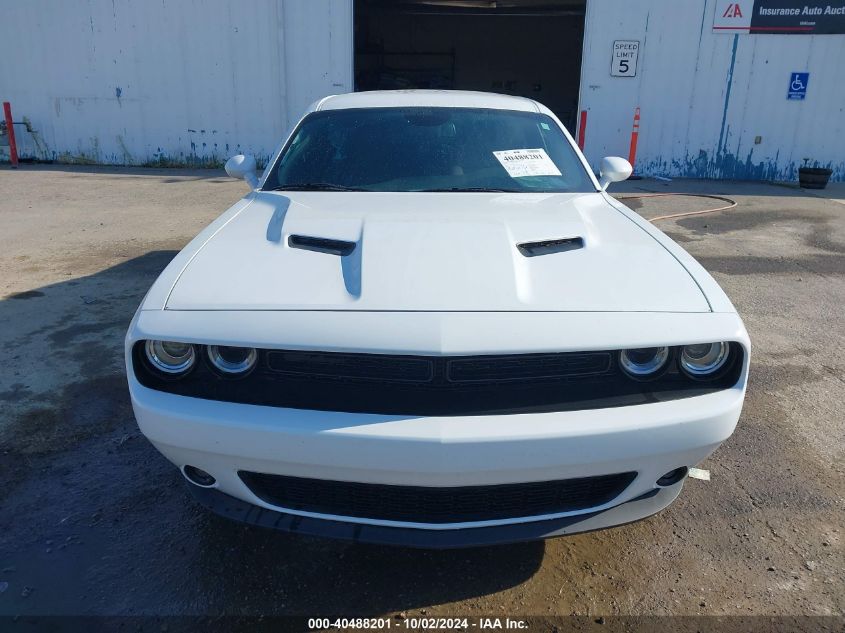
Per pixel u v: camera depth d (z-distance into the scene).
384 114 3.56
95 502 2.68
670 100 12.83
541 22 21.09
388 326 1.95
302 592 2.25
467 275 2.16
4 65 13.21
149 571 2.32
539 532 2.05
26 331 4.40
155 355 2.05
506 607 2.21
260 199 3.08
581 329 1.98
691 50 12.52
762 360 4.20
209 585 2.27
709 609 2.20
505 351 1.91
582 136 13.15
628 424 1.94
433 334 1.92
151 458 2.99
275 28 12.72
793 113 12.66
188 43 12.90
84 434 3.17
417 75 21.75
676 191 11.34
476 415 1.91
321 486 2.05
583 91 12.95
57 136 13.58
